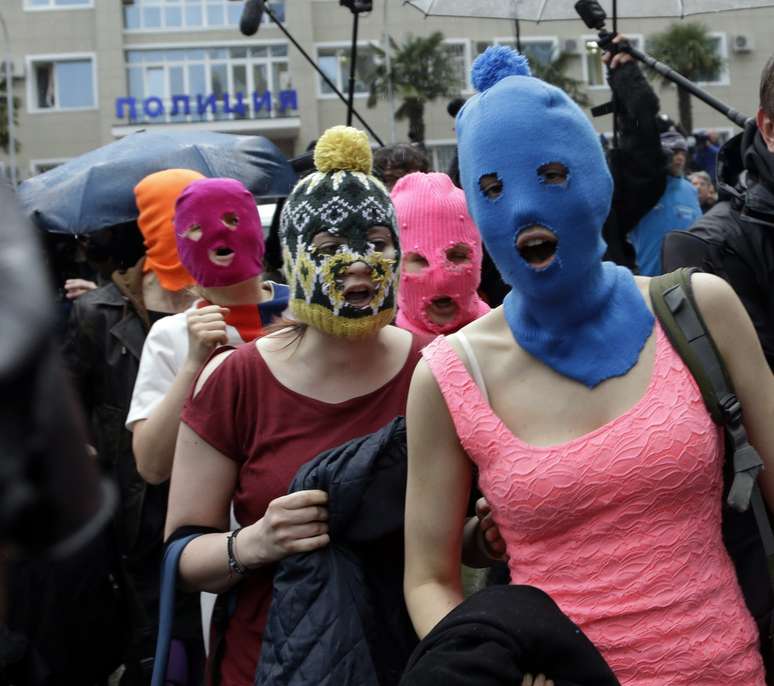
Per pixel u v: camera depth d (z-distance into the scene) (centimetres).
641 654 172
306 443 228
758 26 3447
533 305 185
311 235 232
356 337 229
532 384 185
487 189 188
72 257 548
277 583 213
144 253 480
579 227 183
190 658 317
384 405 233
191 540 230
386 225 236
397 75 3250
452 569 196
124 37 3712
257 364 235
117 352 370
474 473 216
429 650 159
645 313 186
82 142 3703
